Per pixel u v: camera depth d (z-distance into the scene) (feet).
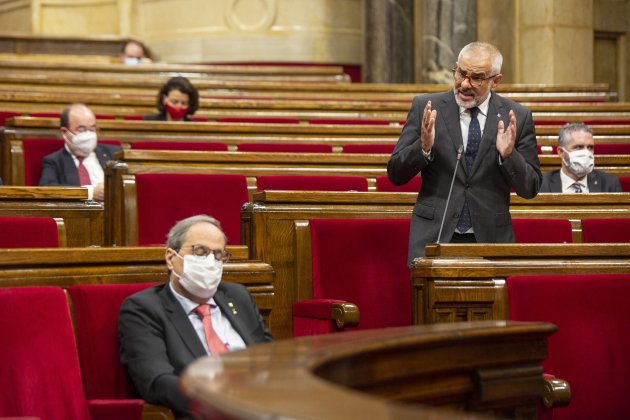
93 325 17.57
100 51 72.38
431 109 23.56
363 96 56.95
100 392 17.44
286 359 11.34
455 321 19.74
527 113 23.72
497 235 23.18
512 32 63.62
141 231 27.58
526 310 19.54
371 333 14.47
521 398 15.87
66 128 32.48
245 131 37.99
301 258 24.63
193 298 18.52
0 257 17.39
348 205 25.57
